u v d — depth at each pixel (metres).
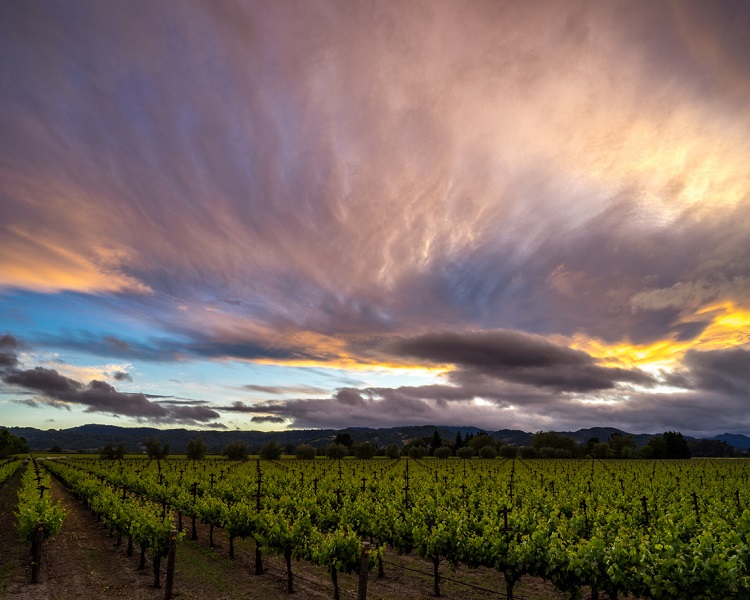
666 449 109.31
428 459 102.88
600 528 15.98
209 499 22.72
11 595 14.07
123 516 19.44
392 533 18.05
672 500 25.27
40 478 36.25
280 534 15.45
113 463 70.12
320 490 30.06
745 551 10.51
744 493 27.39
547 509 20.48
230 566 18.11
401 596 14.65
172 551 13.97
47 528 17.94
